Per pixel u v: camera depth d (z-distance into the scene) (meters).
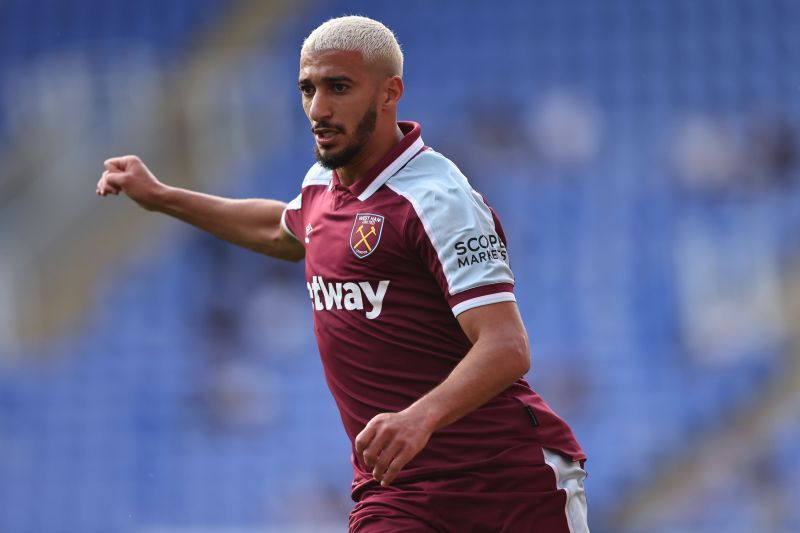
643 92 50.12
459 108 50.69
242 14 55.94
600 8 53.62
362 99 11.52
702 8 53.03
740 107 49.16
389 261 11.65
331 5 55.66
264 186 49.78
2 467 44.31
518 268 45.03
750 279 43.44
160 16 56.53
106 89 54.34
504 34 53.62
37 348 46.91
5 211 50.16
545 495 11.87
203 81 53.09
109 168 14.57
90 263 48.53
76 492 43.38
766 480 38.69
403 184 11.72
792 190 45.56
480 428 11.84
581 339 42.84
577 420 41.00
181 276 46.97
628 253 44.69
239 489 42.00
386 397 11.98
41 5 57.81
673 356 41.94
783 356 41.00
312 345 44.06
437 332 11.77
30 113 54.62
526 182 47.25
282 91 52.19
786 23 52.16
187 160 51.22
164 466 43.06
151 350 45.62
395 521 11.88
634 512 39.16
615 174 47.09
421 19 54.91
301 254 14.19
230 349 44.78
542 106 49.78
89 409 44.94
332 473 41.59
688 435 40.12
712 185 46.22
